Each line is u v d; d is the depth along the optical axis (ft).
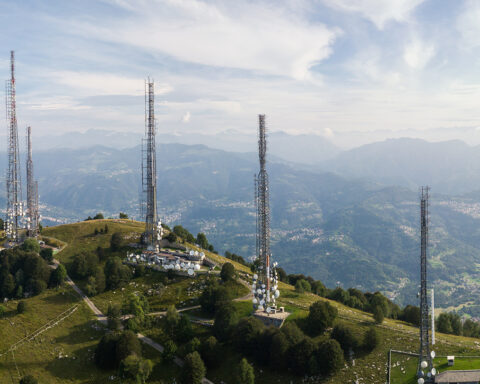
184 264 508.12
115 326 396.78
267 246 435.12
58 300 451.94
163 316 420.36
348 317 413.59
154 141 573.74
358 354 339.98
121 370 325.42
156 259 542.16
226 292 426.92
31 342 369.30
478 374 295.89
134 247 592.19
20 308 410.72
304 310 413.59
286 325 355.97
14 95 597.93
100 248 571.28
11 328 383.86
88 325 405.39
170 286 481.87
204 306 424.46
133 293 471.21
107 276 490.49
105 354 350.23
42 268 485.56
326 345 322.75
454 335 419.95
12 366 336.70
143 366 327.26
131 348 347.97
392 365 322.34
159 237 577.84
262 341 344.28
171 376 339.57
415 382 302.04
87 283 489.67
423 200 314.35
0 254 509.76
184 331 379.35
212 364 347.77
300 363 320.09
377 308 407.85
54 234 650.43
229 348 364.79
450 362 316.19
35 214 644.27
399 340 360.48
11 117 603.26
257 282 456.86
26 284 469.98
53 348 365.81
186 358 330.13
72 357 357.41
